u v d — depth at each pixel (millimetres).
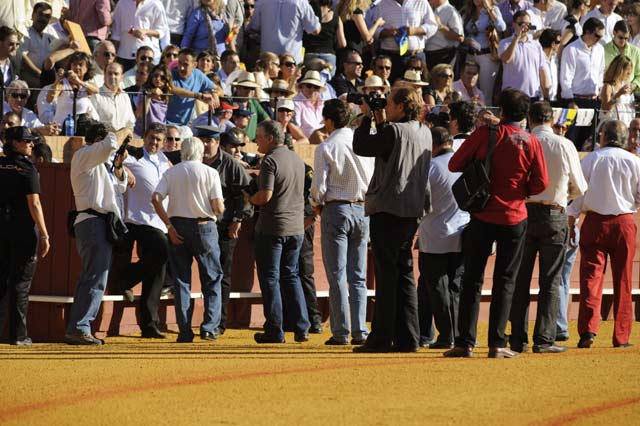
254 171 26516
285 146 23688
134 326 25312
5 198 22484
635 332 26703
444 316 21703
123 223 23047
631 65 37750
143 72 31047
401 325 21250
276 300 23484
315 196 22531
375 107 20531
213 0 36188
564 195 21031
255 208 26734
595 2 43500
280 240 23453
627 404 16047
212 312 23844
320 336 25203
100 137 22766
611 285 30766
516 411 15352
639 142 26547
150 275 24312
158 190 23328
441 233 21469
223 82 34250
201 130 24672
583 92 38969
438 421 14617
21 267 22672
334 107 22625
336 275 22609
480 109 30828
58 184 24578
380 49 38406
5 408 15391
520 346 21234
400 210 20484
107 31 34625
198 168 23359
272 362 19750
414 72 34500
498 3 40344
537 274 29656
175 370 18750
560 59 39688
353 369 18750
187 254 23562
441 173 21516
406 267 21125
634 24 42500
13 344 22656
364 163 22578
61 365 19375
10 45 31469
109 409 15266
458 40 39125
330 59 37469
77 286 22781
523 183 19812
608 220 22172
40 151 24781
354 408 15352
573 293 30109
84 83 28156
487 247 19984
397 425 14344
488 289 29031
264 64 33969
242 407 15391
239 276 26984
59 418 14703
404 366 19078
